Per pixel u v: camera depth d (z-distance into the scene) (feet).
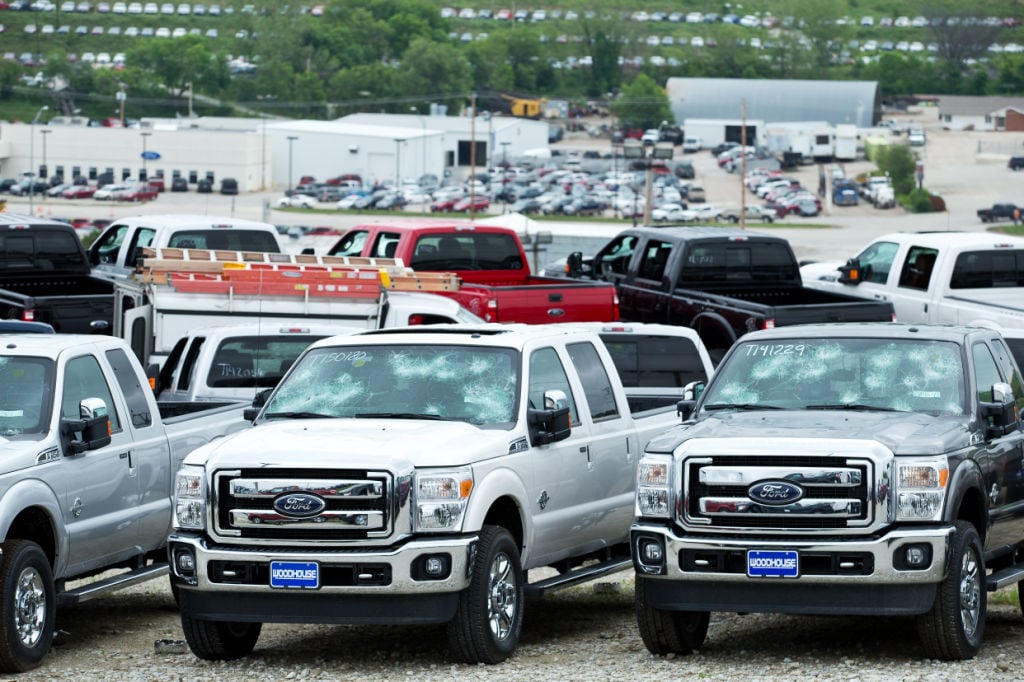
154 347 146.82
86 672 85.76
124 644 95.86
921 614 81.05
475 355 93.45
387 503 81.41
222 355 133.69
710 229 203.10
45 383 92.12
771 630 94.89
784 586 80.18
